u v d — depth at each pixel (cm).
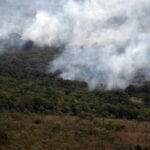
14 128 12825
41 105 17788
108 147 12412
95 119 16588
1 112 15112
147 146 12712
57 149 11656
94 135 13338
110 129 14488
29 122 13925
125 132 14438
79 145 12219
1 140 11606
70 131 13375
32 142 11875
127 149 12500
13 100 17200
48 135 12669
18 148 11375
